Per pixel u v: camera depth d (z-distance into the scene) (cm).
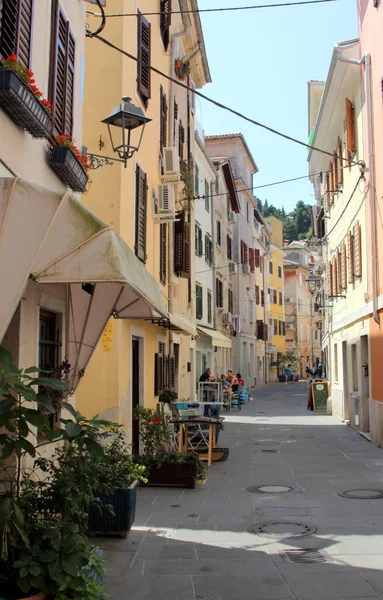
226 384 2714
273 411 2608
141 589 543
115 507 705
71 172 680
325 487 1000
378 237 1427
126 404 1058
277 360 6166
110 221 1045
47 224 457
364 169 1511
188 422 1195
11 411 411
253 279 4903
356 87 1653
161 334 1504
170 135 1611
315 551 648
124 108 823
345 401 2094
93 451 445
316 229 2762
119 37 1097
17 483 457
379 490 969
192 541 693
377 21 1364
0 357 412
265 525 762
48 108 566
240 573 583
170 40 1655
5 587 412
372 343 1512
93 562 452
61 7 706
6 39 522
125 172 1086
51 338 698
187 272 1736
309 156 2600
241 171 4353
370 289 1522
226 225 3678
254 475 1121
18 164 554
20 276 443
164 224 1538
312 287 4006
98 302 712
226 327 3638
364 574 575
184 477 1002
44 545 431
